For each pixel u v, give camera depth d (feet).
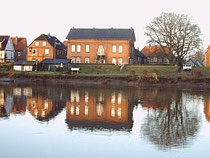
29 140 67.67
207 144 66.49
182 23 247.29
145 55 380.99
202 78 215.10
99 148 62.95
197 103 127.75
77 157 58.18
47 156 58.44
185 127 82.48
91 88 186.29
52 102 121.90
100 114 98.58
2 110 101.45
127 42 285.43
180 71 241.96
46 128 78.07
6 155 58.75
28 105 112.98
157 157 58.18
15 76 230.07
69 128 78.48
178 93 166.81
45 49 302.45
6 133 72.79
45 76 226.79
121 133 74.59
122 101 129.08
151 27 252.83
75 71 247.29
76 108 108.99
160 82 215.10
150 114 100.42
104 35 291.17
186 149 62.95
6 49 312.09
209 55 320.09
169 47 248.52
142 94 157.07
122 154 59.67
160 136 72.43
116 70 252.01
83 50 291.38
